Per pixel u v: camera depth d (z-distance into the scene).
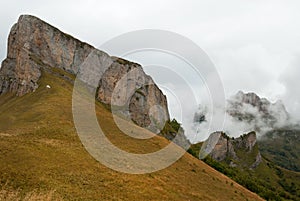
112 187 42.16
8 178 36.38
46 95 103.06
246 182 120.50
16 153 44.38
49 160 45.12
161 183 50.19
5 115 85.69
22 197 32.62
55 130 62.81
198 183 60.09
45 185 36.91
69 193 36.28
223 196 58.84
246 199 62.78
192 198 50.28
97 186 41.06
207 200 51.91
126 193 41.72
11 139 51.00
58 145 52.84
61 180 39.62
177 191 49.78
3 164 39.78
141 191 43.91
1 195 31.86
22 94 126.06
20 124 71.00
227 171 121.62
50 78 127.25
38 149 48.22
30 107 87.88
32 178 37.97
